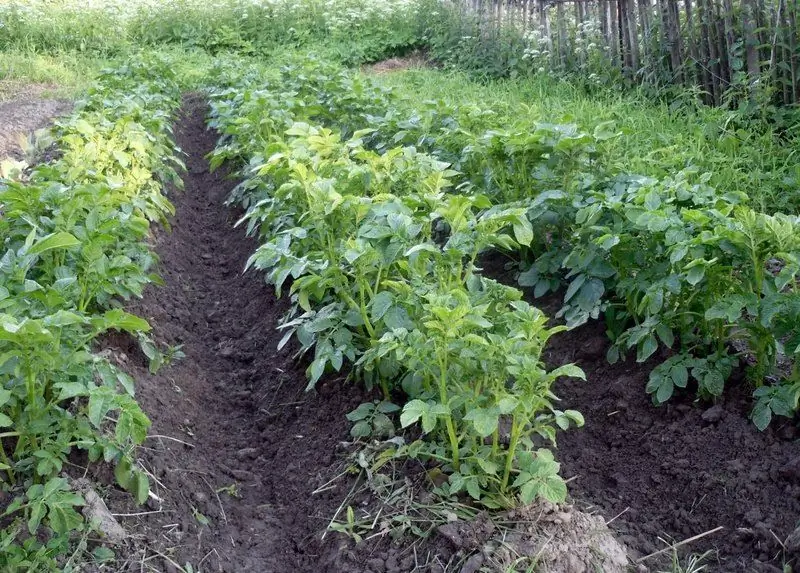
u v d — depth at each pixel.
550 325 4.66
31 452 3.15
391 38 14.93
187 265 6.47
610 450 3.78
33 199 4.02
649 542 3.17
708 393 3.78
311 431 4.06
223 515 3.54
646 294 3.83
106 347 4.29
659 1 8.76
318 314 4.03
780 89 7.39
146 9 16.09
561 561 2.90
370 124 6.71
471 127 5.88
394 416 3.84
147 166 6.61
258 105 6.99
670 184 4.30
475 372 3.13
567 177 4.96
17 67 12.26
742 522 3.20
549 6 10.74
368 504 3.34
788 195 5.66
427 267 3.85
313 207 3.89
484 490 3.17
